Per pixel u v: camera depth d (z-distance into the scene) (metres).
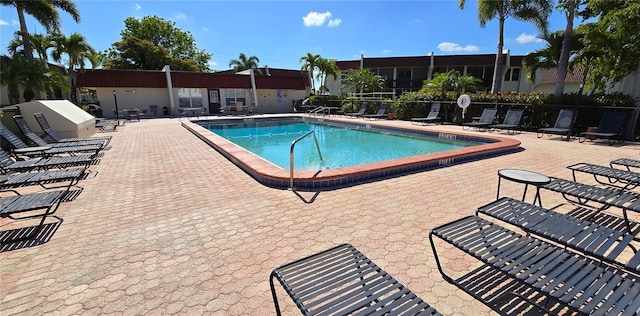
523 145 8.25
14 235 3.09
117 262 2.61
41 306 2.08
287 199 4.12
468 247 2.11
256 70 32.75
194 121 16.22
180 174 5.42
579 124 10.01
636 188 4.40
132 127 13.70
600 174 3.99
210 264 2.57
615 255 1.96
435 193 4.35
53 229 3.24
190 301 2.12
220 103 23.95
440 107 14.11
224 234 3.11
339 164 7.50
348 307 1.56
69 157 5.55
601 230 2.29
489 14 15.04
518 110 10.80
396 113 16.08
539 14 14.10
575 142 8.71
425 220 3.42
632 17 8.54
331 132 13.67
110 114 20.52
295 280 1.76
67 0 17.39
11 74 14.23
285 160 8.07
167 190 4.53
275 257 2.67
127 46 30.12
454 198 4.13
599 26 10.47
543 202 3.92
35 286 2.30
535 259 1.95
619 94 9.40
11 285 2.31
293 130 14.66
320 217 3.52
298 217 3.52
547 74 27.98
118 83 20.16
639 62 8.97
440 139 10.62
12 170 4.94
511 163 6.15
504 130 11.52
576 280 1.73
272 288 1.88
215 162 6.36
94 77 19.61
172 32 39.00
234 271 2.47
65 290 2.25
